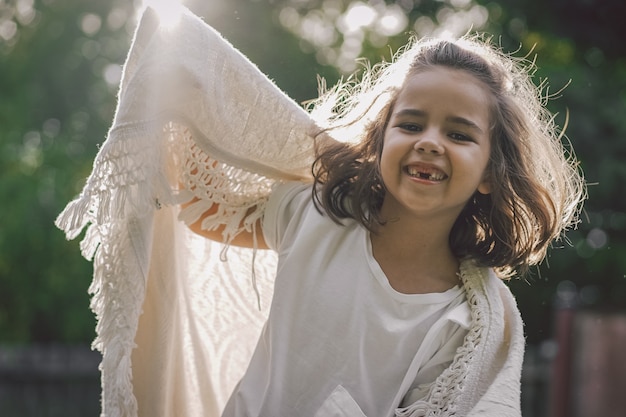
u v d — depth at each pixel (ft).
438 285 8.74
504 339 8.78
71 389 47.01
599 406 24.34
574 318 24.93
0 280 50.72
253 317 9.46
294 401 8.50
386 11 45.60
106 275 8.18
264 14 43.93
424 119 8.41
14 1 53.67
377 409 8.46
